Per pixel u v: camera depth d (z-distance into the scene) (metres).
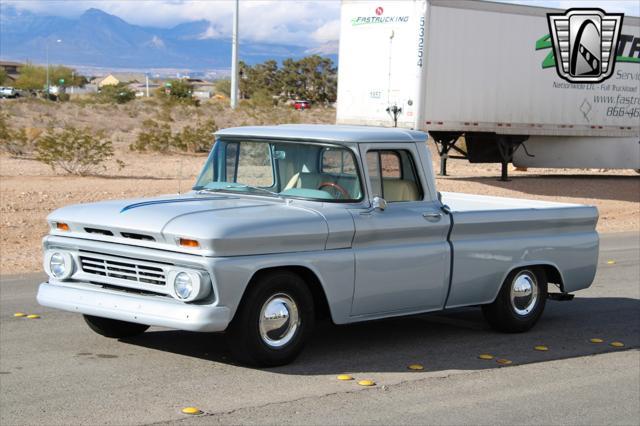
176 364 7.48
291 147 8.00
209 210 7.30
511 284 9.11
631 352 8.83
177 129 43.03
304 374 7.36
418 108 22.88
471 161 27.77
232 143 8.31
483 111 24.38
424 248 8.20
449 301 8.54
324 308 7.78
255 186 8.07
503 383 7.47
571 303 11.33
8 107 47.69
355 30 23.88
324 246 7.49
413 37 22.78
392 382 7.29
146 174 25.19
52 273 7.57
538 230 9.24
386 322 9.61
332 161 7.86
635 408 6.95
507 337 9.16
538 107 25.52
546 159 28.31
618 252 16.45
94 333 8.55
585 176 31.33
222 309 6.81
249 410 6.35
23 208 17.89
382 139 8.04
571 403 7.01
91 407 6.29
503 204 10.53
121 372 7.20
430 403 6.78
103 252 7.27
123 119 48.16
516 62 24.86
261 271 7.16
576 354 8.62
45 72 140.75
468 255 8.57
